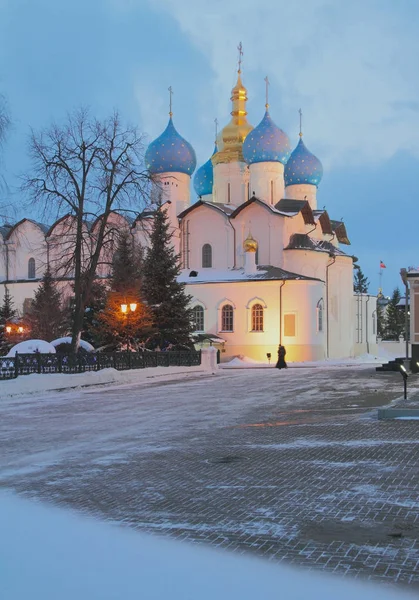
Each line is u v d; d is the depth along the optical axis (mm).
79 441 14047
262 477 10078
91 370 31062
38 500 9008
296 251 58312
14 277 66375
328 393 23953
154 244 47562
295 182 65250
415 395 22109
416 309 36188
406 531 7219
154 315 46125
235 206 64438
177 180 62562
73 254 38281
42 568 6180
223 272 59688
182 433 14938
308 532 7250
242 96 66500
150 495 9164
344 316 63500
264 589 5594
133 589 5602
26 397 24453
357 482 9492
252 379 32906
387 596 5465
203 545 6867
